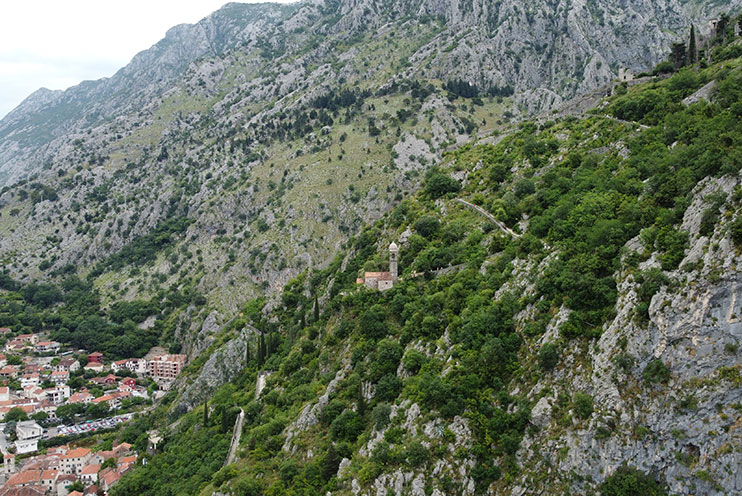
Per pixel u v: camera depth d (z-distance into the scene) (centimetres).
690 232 7638
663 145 11544
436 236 14525
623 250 8538
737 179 7400
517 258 10906
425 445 8675
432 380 9231
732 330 6625
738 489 6194
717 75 13362
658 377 6994
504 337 9125
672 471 6644
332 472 9988
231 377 19675
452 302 10906
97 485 16788
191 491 13000
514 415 8112
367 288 13700
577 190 11919
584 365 7875
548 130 17725
